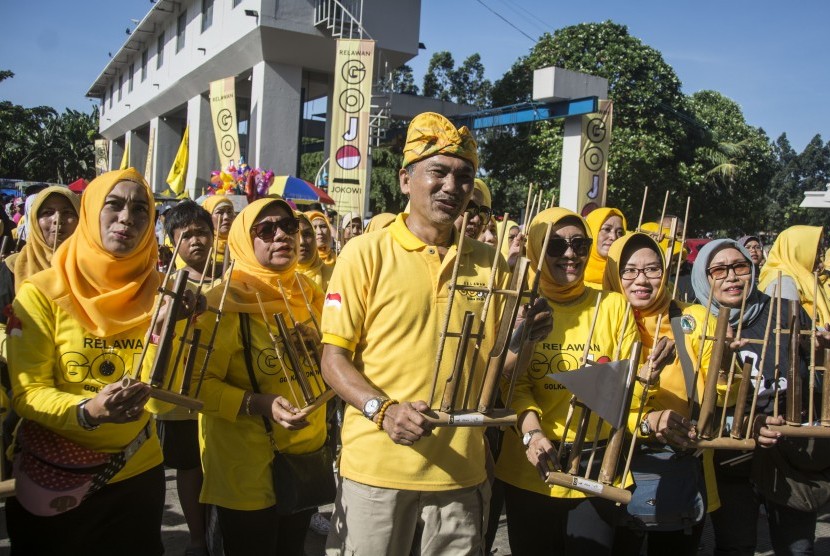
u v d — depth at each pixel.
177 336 2.87
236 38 17.02
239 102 22.77
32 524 2.58
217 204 5.49
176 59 22.53
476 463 2.48
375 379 2.38
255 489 2.97
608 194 16.78
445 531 2.43
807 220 40.88
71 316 2.53
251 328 3.10
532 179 18.72
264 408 2.88
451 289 2.31
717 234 20.89
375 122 17.41
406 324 2.37
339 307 2.39
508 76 20.00
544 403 3.04
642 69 17.75
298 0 15.66
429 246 2.44
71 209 3.59
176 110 25.41
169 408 2.79
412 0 16.86
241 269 3.43
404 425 2.14
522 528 3.11
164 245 5.62
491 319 2.49
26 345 2.46
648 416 2.91
